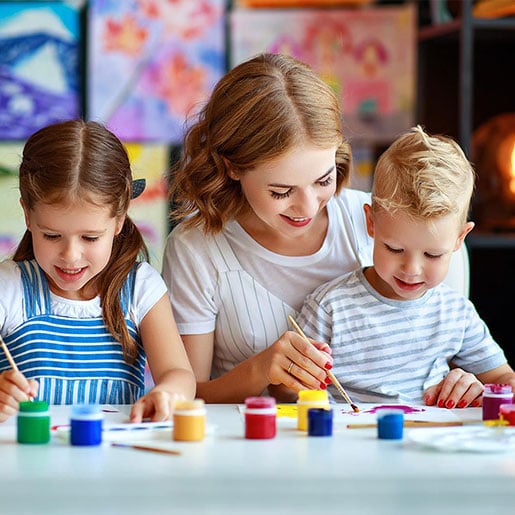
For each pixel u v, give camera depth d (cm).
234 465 132
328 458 136
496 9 335
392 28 379
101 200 183
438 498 127
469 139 332
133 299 202
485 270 363
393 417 150
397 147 203
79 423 145
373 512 127
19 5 380
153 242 380
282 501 126
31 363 197
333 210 219
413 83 378
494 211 350
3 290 199
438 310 207
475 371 211
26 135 382
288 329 216
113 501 125
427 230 191
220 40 384
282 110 188
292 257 214
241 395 196
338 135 193
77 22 382
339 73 381
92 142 189
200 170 206
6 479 125
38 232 185
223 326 218
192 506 126
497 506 128
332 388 205
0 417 162
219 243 216
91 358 199
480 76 372
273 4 382
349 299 207
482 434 148
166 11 382
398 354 205
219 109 200
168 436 151
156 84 383
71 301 200
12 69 380
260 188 192
